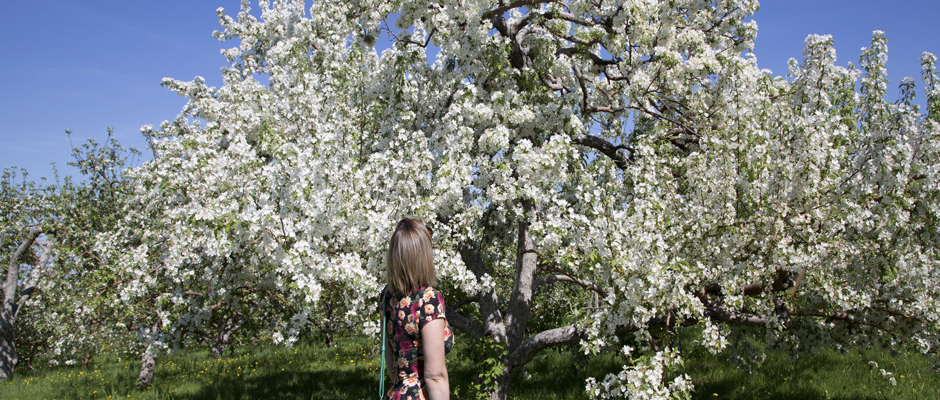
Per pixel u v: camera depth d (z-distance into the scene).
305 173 4.07
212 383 9.94
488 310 6.40
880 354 7.74
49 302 9.16
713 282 4.71
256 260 4.44
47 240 11.20
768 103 4.79
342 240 4.52
